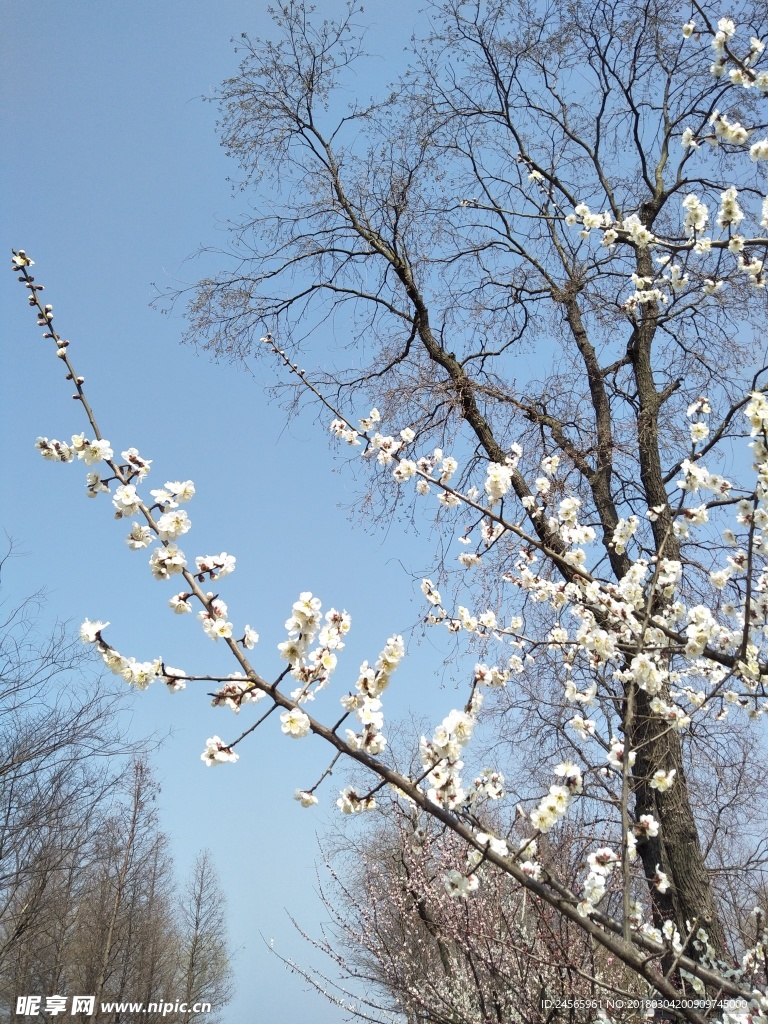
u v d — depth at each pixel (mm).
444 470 4766
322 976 5074
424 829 3471
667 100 8133
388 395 7254
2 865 10273
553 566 6027
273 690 2508
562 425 7074
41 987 17625
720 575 4711
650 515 5152
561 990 3652
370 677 2482
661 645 4148
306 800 2387
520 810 2932
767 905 4875
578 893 3740
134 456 2965
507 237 8516
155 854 20234
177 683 2639
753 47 4223
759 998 2656
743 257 4820
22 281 3092
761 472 3650
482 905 4211
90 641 2598
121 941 18672
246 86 8133
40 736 9836
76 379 3020
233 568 2871
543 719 5523
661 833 5129
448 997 4402
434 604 4961
